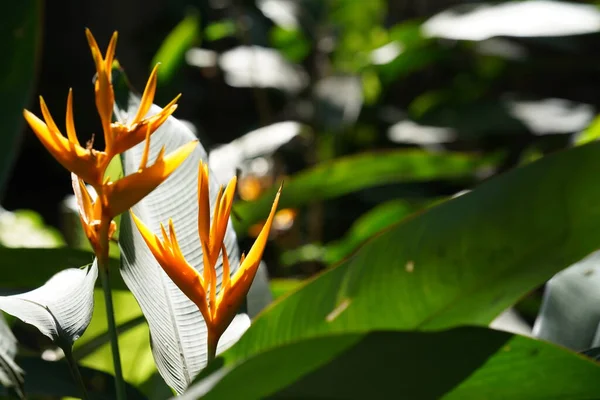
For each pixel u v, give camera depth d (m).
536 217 1.48
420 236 1.52
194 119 8.91
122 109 1.87
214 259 1.58
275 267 5.67
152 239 1.57
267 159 5.22
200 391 1.44
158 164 1.58
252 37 6.12
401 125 5.75
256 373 1.47
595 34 6.01
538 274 1.52
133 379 2.28
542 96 8.38
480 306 1.56
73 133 1.58
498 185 1.48
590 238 1.48
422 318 1.57
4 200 10.27
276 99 6.70
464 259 1.52
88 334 2.27
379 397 1.50
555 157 1.46
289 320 1.57
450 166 3.66
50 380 1.82
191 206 1.82
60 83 10.09
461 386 1.56
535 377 1.54
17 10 2.15
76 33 10.23
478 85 7.11
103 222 1.58
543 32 4.43
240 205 3.22
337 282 1.55
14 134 2.15
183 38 4.94
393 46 5.55
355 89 5.38
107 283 1.59
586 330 1.87
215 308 1.58
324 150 5.50
